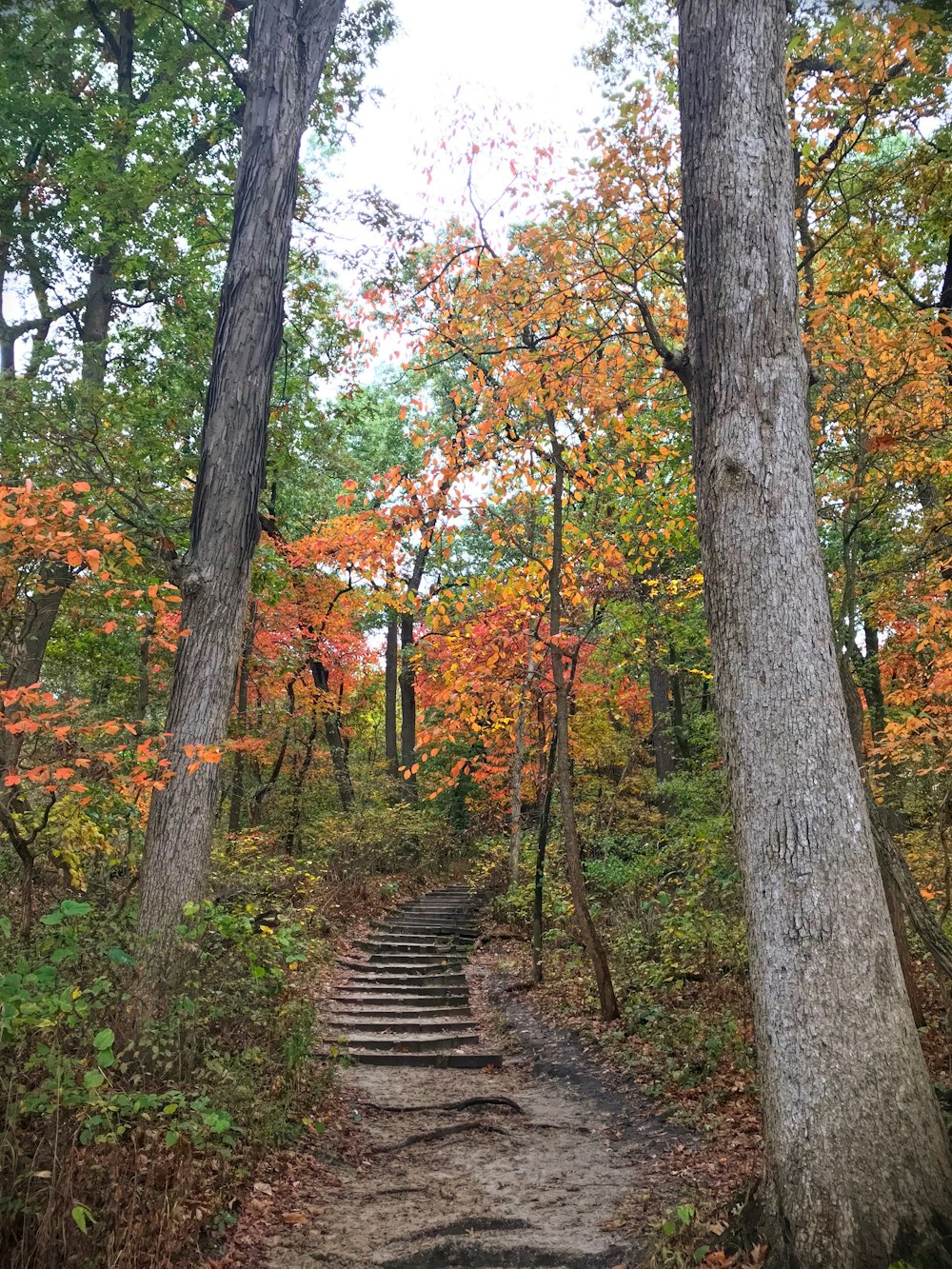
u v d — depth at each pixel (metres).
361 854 17.47
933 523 7.57
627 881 12.77
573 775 19.70
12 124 12.05
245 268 7.23
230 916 5.66
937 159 7.25
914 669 6.52
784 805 3.34
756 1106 5.73
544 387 8.28
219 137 11.99
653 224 7.44
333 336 12.51
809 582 3.58
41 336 14.05
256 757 15.09
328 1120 6.10
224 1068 5.11
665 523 10.33
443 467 8.84
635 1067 7.23
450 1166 5.43
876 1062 3.05
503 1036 9.37
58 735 4.73
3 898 6.06
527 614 10.16
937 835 7.06
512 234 8.39
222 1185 4.35
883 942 3.22
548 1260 3.85
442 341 8.87
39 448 8.65
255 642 14.47
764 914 3.31
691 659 15.17
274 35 7.68
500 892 17.42
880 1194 2.91
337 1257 3.97
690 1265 3.38
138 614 6.80
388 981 11.58
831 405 7.00
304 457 15.73
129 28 13.23
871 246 7.25
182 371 12.72
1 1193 3.14
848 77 6.27
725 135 4.00
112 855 7.13
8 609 5.61
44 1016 3.53
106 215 11.51
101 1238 3.34
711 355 3.88
